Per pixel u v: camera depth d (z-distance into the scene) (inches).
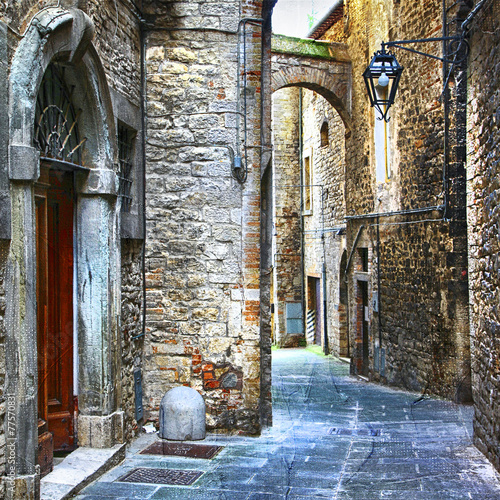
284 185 734.5
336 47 516.4
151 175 251.8
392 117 410.6
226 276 249.4
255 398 246.5
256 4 252.2
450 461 192.4
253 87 252.2
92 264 197.0
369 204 463.5
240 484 169.0
